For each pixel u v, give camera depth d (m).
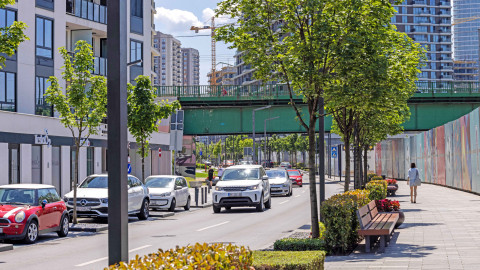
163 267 4.33
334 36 13.13
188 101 54.12
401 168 69.69
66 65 22.27
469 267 9.87
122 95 5.45
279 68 13.67
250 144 154.75
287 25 13.55
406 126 55.31
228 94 53.94
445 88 53.16
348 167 20.23
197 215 27.69
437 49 175.25
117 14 5.46
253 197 28.00
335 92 13.01
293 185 54.28
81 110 22.05
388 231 11.98
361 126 27.27
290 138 138.12
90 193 23.11
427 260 10.81
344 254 12.23
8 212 16.58
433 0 174.75
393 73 15.16
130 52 47.91
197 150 187.38
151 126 31.34
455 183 44.06
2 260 13.44
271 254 7.36
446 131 47.44
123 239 5.35
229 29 13.57
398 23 172.25
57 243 17.11
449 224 18.09
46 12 37.47
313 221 13.17
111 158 5.39
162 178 30.16
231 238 17.02
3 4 15.84
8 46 15.73
